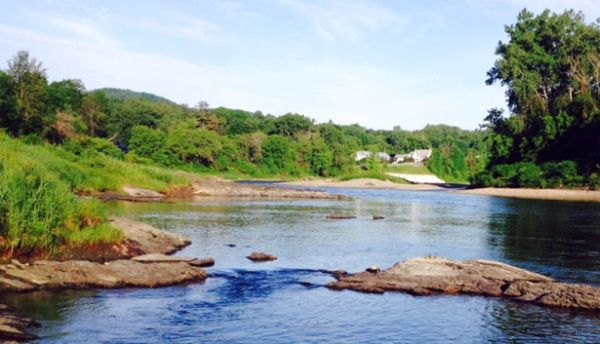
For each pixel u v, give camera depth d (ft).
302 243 83.46
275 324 42.24
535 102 306.35
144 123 451.94
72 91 348.18
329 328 41.60
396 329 41.63
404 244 84.17
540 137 285.43
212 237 87.35
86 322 41.19
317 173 470.39
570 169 255.29
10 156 107.55
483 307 47.32
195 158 410.72
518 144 304.30
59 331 38.99
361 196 236.63
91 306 45.21
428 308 46.96
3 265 51.70
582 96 284.41
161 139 389.39
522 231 101.86
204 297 49.42
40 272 51.19
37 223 61.36
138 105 478.18
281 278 57.72
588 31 297.33
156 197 177.06
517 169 278.67
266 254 70.13
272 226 104.83
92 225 69.15
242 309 45.98
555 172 261.65
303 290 52.80
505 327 42.24
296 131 527.40
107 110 421.18
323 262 68.18
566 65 304.30
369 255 73.82
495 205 177.99
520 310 46.52
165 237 77.46
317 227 104.63
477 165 504.84
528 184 269.44
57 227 64.13
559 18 304.09
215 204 158.92
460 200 207.72
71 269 52.47
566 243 85.92
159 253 69.00
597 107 282.36
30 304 45.03
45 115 215.72
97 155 193.67
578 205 177.88
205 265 63.98
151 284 52.42
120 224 75.05
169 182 197.57
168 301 47.67
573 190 247.50
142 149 380.58
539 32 313.53
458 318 44.34
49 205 63.77
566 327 42.34
